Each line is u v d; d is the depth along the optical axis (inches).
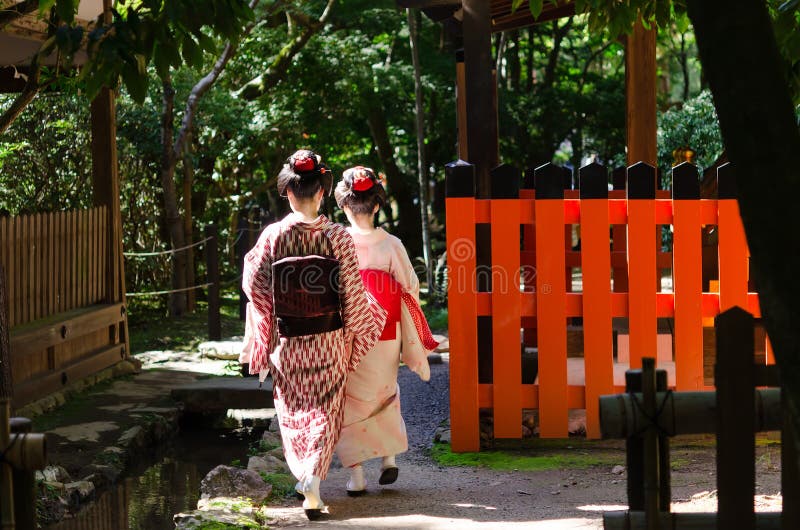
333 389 160.1
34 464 89.3
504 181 196.1
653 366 89.7
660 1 185.6
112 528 167.3
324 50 538.6
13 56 300.7
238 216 566.3
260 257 160.6
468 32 207.3
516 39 730.2
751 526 86.3
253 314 163.5
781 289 72.8
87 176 426.3
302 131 556.4
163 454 231.5
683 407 89.7
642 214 194.4
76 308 301.1
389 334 171.6
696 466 180.5
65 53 133.2
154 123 446.6
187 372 318.3
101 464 205.0
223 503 159.2
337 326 160.7
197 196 525.3
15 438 89.4
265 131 523.5
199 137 494.3
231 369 324.2
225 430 261.6
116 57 129.9
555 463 190.1
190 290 474.0
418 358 175.9
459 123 313.6
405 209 670.5
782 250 72.7
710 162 489.1
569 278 270.4
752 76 73.4
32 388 249.0
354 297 160.7
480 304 200.7
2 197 408.2
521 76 828.0
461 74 312.5
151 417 247.1
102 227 318.3
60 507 176.1
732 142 75.0
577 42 871.7
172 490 196.1
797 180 72.5
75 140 417.7
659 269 257.3
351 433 169.9
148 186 480.7
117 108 444.8
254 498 166.6
